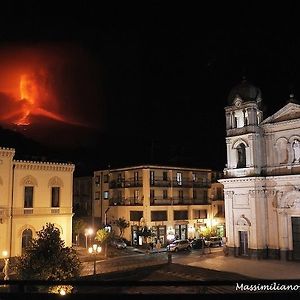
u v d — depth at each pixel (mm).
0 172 41656
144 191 60250
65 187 46656
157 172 62250
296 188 43062
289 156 44094
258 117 47656
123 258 47656
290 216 43906
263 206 45781
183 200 64500
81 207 72500
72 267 25766
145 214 59562
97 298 5973
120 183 64938
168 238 60938
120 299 5906
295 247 43781
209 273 37438
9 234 41688
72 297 6020
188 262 43344
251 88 47750
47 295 6117
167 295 5805
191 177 66375
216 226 65438
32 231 43750
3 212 41438
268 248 45406
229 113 49125
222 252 51625
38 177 44594
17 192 42906
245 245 46938
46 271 24359
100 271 38344
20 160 43281
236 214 47719
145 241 57781
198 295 5715
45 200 44906
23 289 6227
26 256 25516
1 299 6176
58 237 26203
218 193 69562
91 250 38281
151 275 37812
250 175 46062
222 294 5668
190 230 64312
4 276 33312
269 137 46250
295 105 43781
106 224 65125
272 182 45281
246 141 46875
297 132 43688
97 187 69562
